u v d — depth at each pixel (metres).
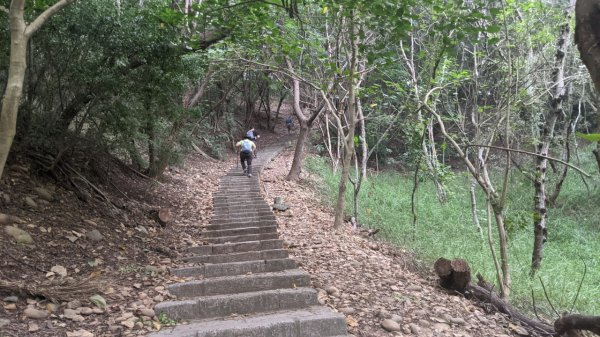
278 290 4.50
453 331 4.07
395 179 15.90
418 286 5.27
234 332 3.58
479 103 11.99
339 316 3.88
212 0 5.82
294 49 7.63
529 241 9.51
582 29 1.41
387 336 3.78
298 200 10.88
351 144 8.45
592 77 1.37
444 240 8.62
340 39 9.08
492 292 5.31
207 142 17.75
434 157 10.14
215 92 21.39
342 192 8.43
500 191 6.35
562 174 12.09
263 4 6.23
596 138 1.14
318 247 6.70
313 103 17.33
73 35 5.32
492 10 5.02
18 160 5.95
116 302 3.94
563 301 5.89
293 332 3.71
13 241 4.40
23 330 3.21
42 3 4.99
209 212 9.01
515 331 4.44
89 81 5.50
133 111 6.17
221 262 5.71
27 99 5.73
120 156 9.12
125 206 7.00
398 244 7.92
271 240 6.61
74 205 6.02
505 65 8.17
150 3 6.07
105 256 5.02
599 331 3.45
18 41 2.94
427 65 8.48
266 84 24.58
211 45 8.15
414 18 5.27
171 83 6.38
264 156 18.38
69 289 3.91
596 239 10.01
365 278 5.34
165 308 3.93
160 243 6.19
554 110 7.59
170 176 11.49
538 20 7.73
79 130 6.07
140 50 5.64
